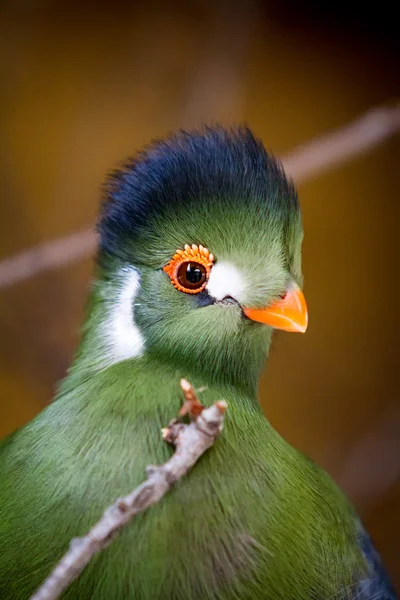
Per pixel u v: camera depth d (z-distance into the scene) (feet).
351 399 8.97
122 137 8.41
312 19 8.91
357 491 8.11
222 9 7.58
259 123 8.82
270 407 8.89
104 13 8.52
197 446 6.32
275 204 6.58
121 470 6.47
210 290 6.56
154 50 8.32
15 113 8.44
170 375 6.55
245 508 6.48
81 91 8.53
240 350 6.58
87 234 7.09
